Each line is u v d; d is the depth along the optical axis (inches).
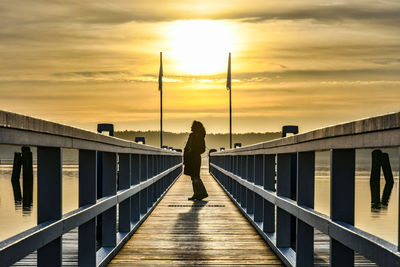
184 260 198.5
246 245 229.9
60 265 112.3
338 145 103.5
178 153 780.0
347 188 111.0
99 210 158.4
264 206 240.5
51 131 100.5
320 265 197.0
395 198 952.9
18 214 661.9
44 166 112.1
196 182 438.9
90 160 155.7
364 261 195.9
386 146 78.0
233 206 395.5
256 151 257.0
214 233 263.1
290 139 161.8
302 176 155.7
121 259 198.8
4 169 2177.7
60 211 112.3
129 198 240.2
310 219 133.9
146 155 317.4
